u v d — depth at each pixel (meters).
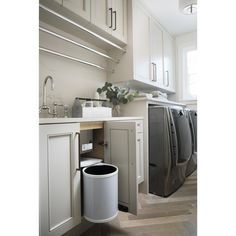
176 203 1.91
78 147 1.26
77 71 1.96
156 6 2.46
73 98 1.90
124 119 1.81
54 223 1.08
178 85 3.55
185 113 2.60
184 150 2.42
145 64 2.44
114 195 1.31
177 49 3.52
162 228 1.48
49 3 1.38
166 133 2.06
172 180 2.16
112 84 2.29
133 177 1.45
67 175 1.17
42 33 1.61
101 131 1.71
